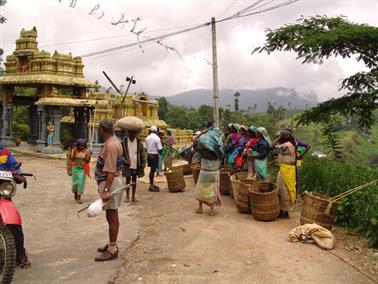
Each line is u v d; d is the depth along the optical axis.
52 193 11.20
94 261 5.88
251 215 8.55
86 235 7.18
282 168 8.23
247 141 10.41
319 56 11.77
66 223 8.01
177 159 21.38
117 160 5.70
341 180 8.96
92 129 20.80
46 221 8.16
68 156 11.20
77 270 5.55
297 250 6.39
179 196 10.77
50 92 21.17
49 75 20.97
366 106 12.08
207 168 8.41
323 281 5.29
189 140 28.17
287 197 8.22
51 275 5.37
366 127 12.74
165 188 12.13
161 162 14.90
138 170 10.06
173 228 7.54
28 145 23.98
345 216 7.81
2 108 24.22
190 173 14.76
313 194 7.85
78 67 22.09
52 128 20.58
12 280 5.19
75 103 20.86
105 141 5.72
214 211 8.88
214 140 8.35
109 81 19.25
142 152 10.12
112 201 5.77
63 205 9.69
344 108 12.54
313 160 11.25
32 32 22.19
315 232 6.68
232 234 7.16
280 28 12.22
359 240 6.99
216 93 17.16
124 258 6.01
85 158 9.93
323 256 6.17
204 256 6.12
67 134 26.22
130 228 7.57
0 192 5.07
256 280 5.30
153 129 11.63
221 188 10.73
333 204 7.18
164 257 6.08
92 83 22.20
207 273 5.50
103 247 6.26
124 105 23.53
